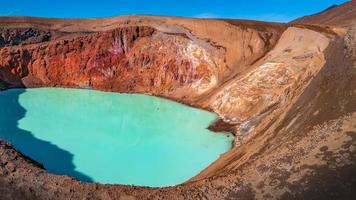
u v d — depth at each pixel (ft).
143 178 105.70
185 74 183.52
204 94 171.53
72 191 68.85
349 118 64.13
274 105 123.85
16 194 68.08
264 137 83.15
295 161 62.80
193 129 142.00
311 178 58.59
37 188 69.51
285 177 61.11
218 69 172.24
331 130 64.28
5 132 147.23
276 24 185.57
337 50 77.66
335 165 58.44
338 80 71.72
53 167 114.01
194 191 66.49
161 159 118.11
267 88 134.72
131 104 180.75
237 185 64.18
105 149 128.88
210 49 177.68
